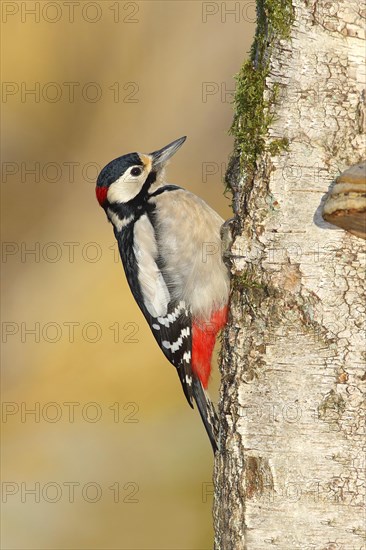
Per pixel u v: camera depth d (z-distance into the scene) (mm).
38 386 14953
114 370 14781
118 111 16047
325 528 6344
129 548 12586
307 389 6430
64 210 16344
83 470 13664
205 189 16219
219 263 8070
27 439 14312
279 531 6434
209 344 8352
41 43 15438
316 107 6449
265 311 6602
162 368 14734
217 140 16188
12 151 16125
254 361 6629
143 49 15828
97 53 15766
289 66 6473
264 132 6598
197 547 12445
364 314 6375
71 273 15891
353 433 6336
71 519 12859
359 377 6344
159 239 8492
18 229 16203
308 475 6391
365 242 6398
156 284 8547
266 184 6621
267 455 6512
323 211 6316
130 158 8805
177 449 13562
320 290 6430
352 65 6410
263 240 6629
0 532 12570
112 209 8883
